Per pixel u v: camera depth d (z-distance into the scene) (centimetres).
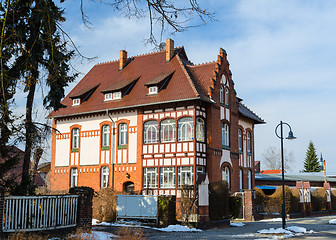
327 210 3622
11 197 1226
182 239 1499
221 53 3067
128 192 2512
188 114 2716
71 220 1441
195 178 2622
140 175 2858
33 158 1470
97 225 1891
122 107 2962
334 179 4916
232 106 3155
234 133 3152
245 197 2655
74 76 1161
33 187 1521
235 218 2583
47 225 1338
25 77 1109
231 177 3023
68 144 3303
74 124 3291
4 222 1202
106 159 3061
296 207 3064
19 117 1362
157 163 2800
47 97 1636
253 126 3600
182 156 2700
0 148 1337
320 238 1684
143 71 3250
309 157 8475
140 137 2906
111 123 3075
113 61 3672
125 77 3303
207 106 2845
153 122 2875
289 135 2147
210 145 2789
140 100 2922
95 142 3145
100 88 3359
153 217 1944
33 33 1155
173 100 2725
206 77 2980
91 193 1530
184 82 2858
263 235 1745
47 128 1492
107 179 3048
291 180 4297
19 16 1009
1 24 965
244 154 3362
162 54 3297
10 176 1474
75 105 3309
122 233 1502
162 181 2766
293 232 1898
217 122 2900
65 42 959
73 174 3256
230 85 3147
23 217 1261
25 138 1402
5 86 944
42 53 1212
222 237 1627
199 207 2012
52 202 1367
